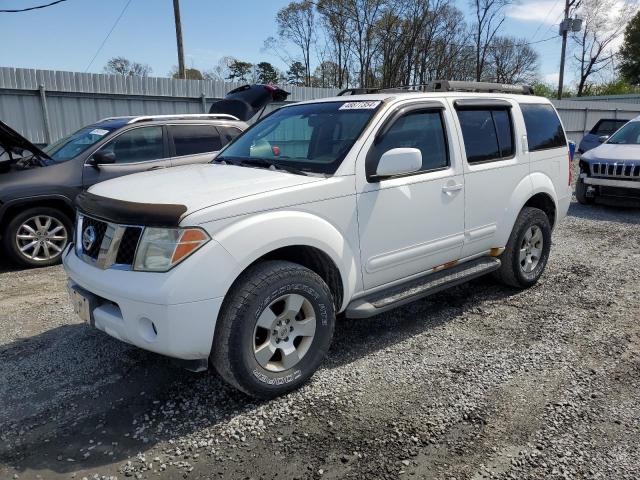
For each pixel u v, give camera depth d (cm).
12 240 628
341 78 3403
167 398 333
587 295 529
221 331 300
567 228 845
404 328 446
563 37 3422
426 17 2900
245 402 329
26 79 1130
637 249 711
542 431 299
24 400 332
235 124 782
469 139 454
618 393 341
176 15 1764
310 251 346
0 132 599
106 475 263
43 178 637
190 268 282
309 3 3431
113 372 366
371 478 261
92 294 322
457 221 437
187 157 723
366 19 3073
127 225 296
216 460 274
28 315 479
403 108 400
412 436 294
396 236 387
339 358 390
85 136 712
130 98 1274
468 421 309
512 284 531
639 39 5256
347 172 355
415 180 397
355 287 367
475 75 3512
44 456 278
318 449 283
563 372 369
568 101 2400
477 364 380
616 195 945
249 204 306
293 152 398
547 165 538
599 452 281
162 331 283
